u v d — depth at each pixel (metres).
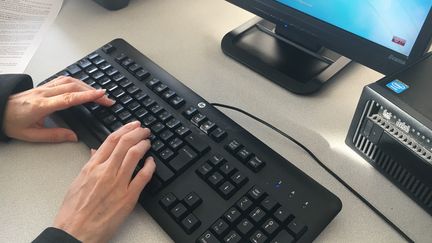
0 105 0.55
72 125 0.56
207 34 0.74
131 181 0.47
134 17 0.79
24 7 0.79
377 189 0.49
